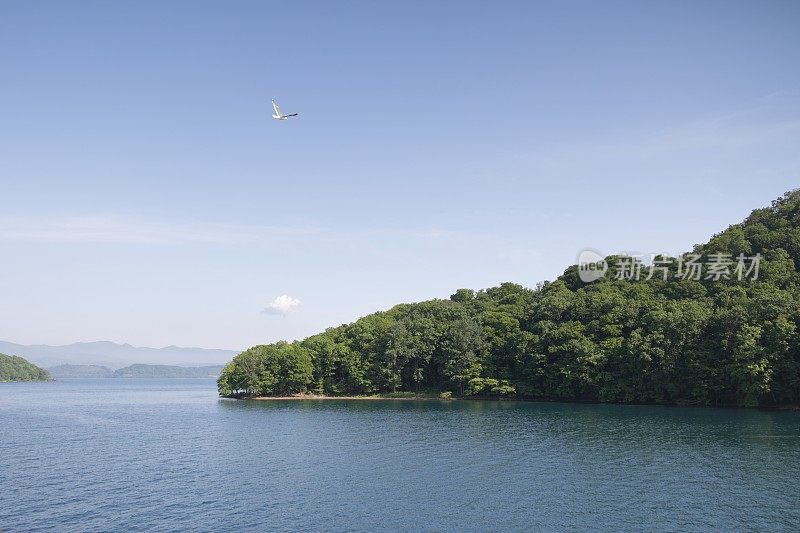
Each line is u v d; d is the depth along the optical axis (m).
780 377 130.38
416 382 185.25
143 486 61.19
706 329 140.75
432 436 94.50
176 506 53.44
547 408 140.25
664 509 51.53
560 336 159.38
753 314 134.62
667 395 145.88
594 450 79.56
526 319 178.75
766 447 80.81
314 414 133.62
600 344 152.88
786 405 132.00
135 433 103.56
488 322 182.50
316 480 63.22
